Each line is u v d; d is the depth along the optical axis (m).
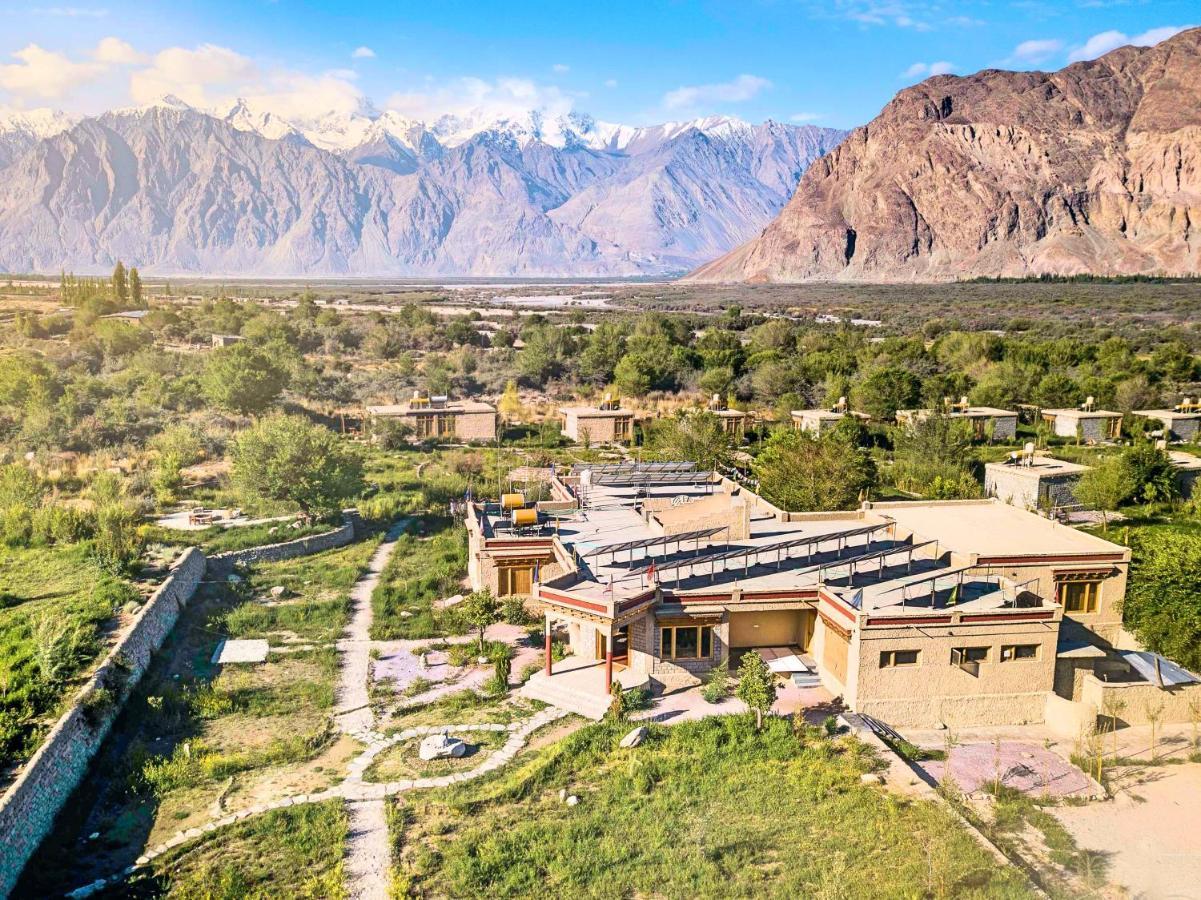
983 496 62.62
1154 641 36.78
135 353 124.94
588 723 33.72
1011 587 36.84
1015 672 34.44
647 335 143.12
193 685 36.56
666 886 24.42
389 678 37.78
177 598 43.72
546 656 37.12
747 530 44.66
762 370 110.44
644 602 35.97
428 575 50.00
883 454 78.88
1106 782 30.09
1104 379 104.06
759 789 28.97
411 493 66.31
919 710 34.03
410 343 151.75
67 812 27.41
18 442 73.38
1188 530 57.03
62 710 30.42
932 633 33.75
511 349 145.00
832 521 48.47
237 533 54.19
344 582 48.81
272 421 63.12
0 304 191.88
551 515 49.72
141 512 57.25
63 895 23.98
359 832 26.80
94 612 38.38
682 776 29.80
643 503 50.53
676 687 36.62
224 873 24.69
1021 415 96.25
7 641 35.12
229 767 30.38
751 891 24.20
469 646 40.47
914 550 42.34
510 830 26.94
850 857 25.52
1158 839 26.84
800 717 32.94
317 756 31.42
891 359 122.50
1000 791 29.36
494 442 86.44
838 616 35.25
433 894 24.09
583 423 87.31
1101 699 33.75
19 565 45.88
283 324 145.00
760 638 39.38
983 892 23.77
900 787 29.22
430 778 29.86
